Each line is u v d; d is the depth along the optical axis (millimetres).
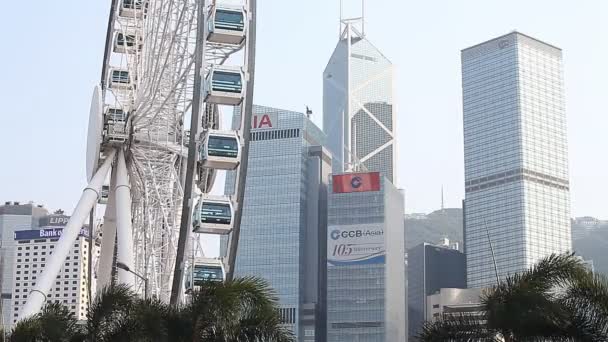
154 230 108562
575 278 58750
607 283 58500
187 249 96500
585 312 57719
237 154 100750
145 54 108312
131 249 106062
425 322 62688
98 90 112750
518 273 60750
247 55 102062
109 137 109688
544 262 59969
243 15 101438
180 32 99875
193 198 96562
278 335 66562
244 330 66375
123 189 109688
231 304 66000
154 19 107000
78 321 75688
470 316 60594
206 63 99062
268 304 67062
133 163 112500
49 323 73875
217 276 99000
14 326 76250
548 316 57438
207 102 102125
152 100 104688
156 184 109062
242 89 101250
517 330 57844
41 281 104750
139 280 108000
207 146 100062
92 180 111312
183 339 67188
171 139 109750
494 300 59312
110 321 71000
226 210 100000
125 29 117062
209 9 101375
